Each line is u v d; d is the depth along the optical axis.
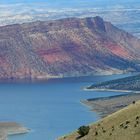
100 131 124.75
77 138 129.00
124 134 116.31
